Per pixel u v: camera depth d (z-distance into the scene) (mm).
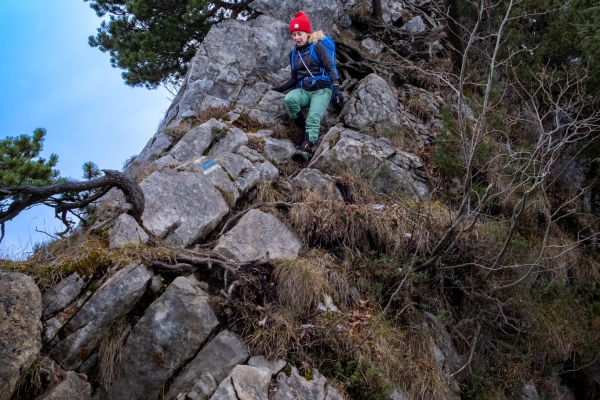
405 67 9172
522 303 6320
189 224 5480
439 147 7168
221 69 8172
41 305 4371
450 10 8930
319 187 6484
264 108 7840
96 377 4492
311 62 7562
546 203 7570
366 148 7074
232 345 4613
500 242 6297
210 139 6793
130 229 5145
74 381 4215
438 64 9570
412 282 5867
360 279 5758
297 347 4695
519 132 8383
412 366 5191
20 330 4094
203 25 9625
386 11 11203
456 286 6227
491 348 6230
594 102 7863
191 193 5699
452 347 5852
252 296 4961
